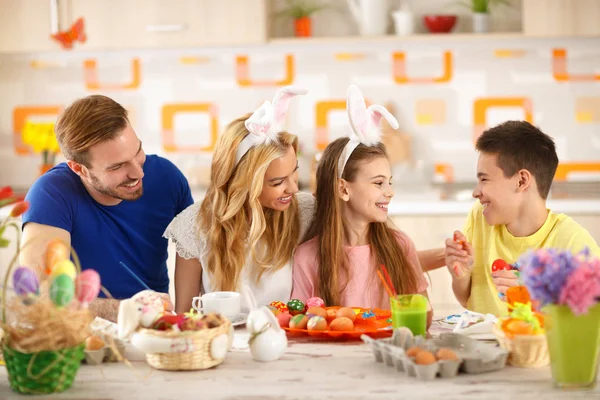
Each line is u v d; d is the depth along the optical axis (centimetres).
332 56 433
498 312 224
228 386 153
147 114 446
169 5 402
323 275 220
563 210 368
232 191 215
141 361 172
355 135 219
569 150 423
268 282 220
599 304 146
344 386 151
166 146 447
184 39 403
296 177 217
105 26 404
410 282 225
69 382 154
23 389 153
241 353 176
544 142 220
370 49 429
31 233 220
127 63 445
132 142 218
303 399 145
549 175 220
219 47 435
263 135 210
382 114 217
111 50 432
